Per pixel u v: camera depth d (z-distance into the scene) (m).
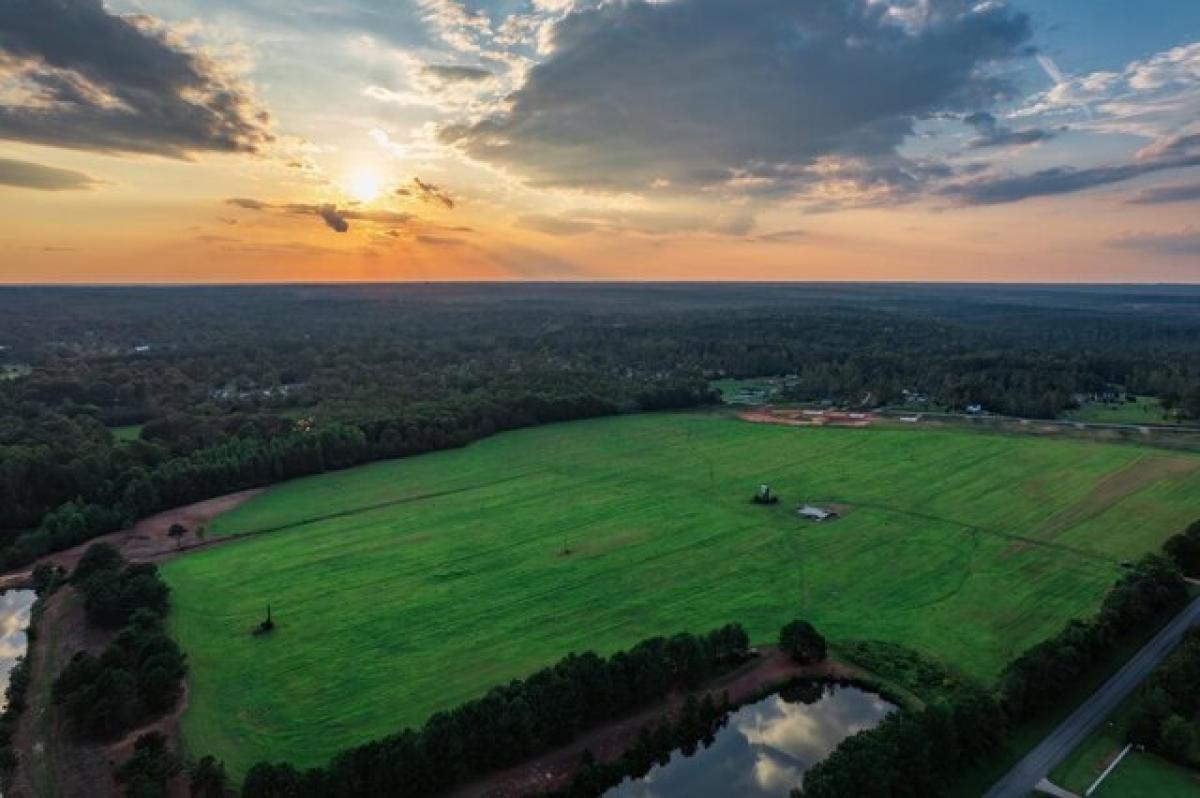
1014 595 96.06
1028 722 70.06
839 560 107.88
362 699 74.69
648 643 75.56
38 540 114.00
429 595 97.44
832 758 59.31
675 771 66.62
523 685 68.44
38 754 67.19
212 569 107.06
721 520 124.69
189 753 66.50
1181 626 86.31
